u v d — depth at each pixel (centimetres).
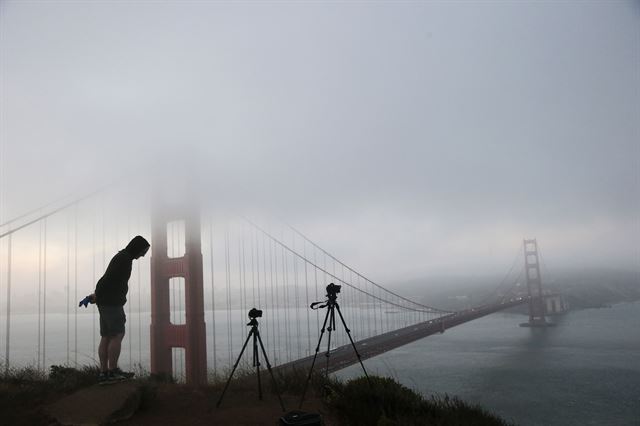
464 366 7275
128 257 564
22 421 483
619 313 17362
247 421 518
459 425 567
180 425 502
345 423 541
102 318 560
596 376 6209
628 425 3931
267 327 8312
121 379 562
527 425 3950
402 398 602
